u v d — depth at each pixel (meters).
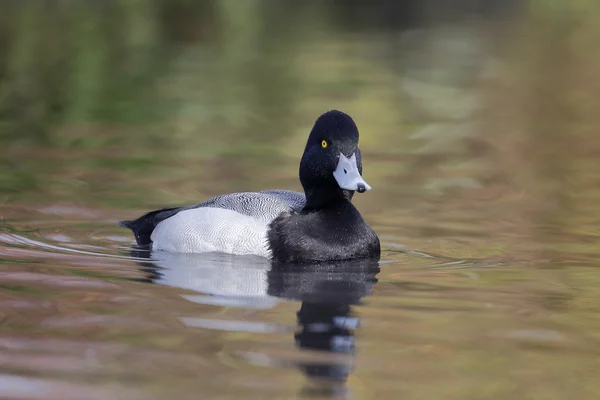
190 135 18.69
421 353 7.01
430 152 17.67
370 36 34.06
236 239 10.46
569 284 9.20
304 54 29.78
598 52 30.86
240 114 20.88
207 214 10.70
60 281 8.95
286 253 10.22
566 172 16.03
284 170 15.79
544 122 20.75
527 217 12.78
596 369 6.71
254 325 7.62
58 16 34.56
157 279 9.17
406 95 23.59
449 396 6.19
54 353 6.83
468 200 13.91
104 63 26.94
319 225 10.41
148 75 25.50
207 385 6.27
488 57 29.69
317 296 8.63
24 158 16.14
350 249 10.36
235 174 15.38
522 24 37.78
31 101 21.77
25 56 27.11
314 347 7.08
